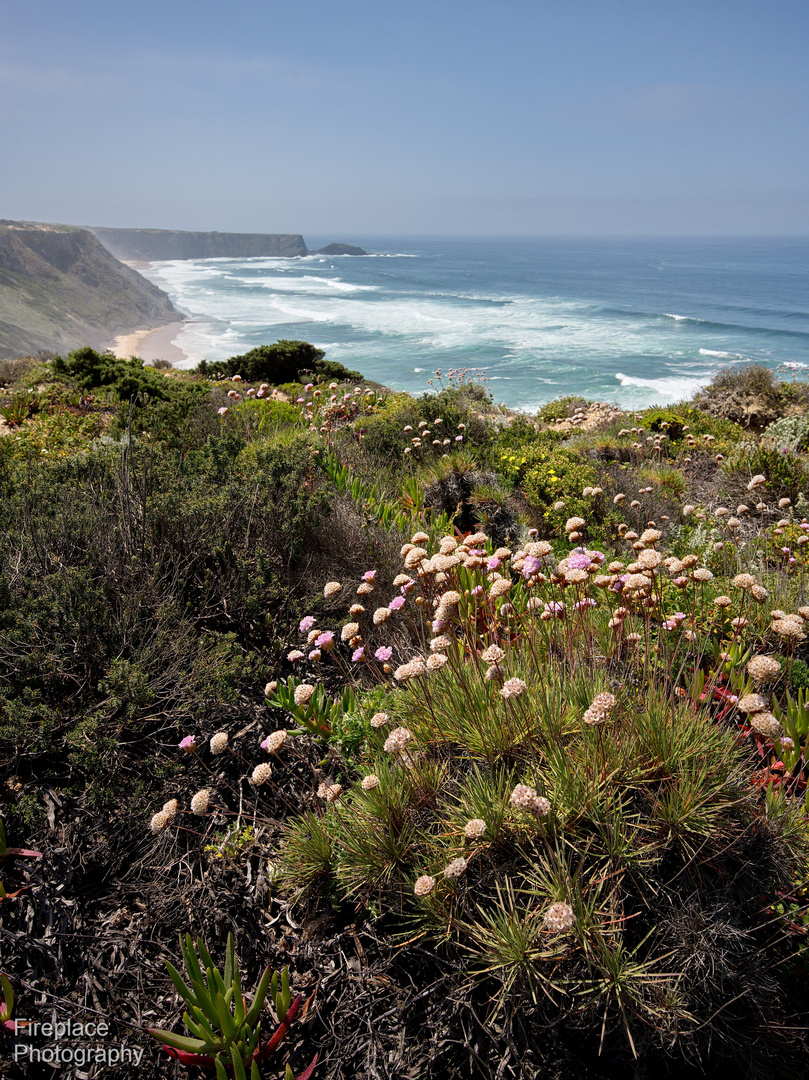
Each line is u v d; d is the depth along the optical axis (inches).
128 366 621.9
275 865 99.4
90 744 105.7
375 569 176.7
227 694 116.3
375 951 88.3
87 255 5049.2
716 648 136.7
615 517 260.1
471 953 79.9
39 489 180.5
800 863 87.6
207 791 93.5
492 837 85.7
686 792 83.7
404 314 3818.9
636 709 98.9
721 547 187.5
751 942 81.7
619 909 79.1
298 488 189.9
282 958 88.9
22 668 116.7
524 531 261.6
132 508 163.2
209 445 232.1
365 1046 78.5
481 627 140.8
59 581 128.7
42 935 88.6
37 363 871.7
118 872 97.9
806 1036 76.4
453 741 104.7
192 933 90.1
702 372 1991.9
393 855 89.9
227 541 161.5
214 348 2871.6
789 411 671.8
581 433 458.6
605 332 2955.2
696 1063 75.1
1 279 3823.8
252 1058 76.0
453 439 350.9
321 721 117.4
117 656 121.8
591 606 125.6
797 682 129.0
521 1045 75.9
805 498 275.7
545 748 94.6
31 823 98.6
